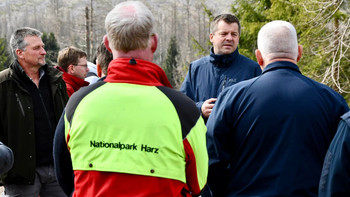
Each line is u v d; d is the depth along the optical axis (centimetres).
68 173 184
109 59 232
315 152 210
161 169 161
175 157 164
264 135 211
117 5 176
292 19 1174
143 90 169
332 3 1010
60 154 179
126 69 172
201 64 366
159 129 163
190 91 368
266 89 216
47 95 360
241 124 217
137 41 171
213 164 224
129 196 159
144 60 175
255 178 211
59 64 439
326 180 184
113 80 173
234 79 348
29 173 341
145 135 162
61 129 176
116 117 165
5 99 342
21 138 341
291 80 218
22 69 346
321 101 214
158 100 167
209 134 225
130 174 160
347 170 176
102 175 162
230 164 225
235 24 349
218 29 350
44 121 353
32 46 348
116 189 160
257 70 352
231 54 349
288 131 209
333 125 214
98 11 7269
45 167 353
